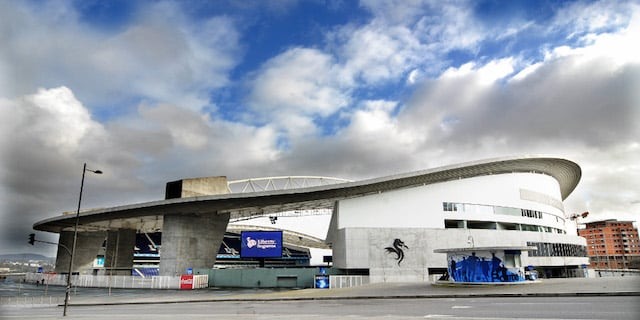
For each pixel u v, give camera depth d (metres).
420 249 47.12
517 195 57.00
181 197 53.44
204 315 19.12
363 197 50.12
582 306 16.44
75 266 75.00
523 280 28.16
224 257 110.00
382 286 34.19
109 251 73.62
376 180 48.03
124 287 50.78
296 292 34.91
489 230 50.44
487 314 15.38
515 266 28.08
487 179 55.12
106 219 63.28
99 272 69.50
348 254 45.94
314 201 53.16
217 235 57.38
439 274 45.84
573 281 29.55
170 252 52.56
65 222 67.31
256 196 49.25
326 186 48.38
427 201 50.91
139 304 29.91
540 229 58.44
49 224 69.44
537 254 54.66
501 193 55.44
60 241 76.25
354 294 28.03
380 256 46.16
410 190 51.00
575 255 62.56
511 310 16.28
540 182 62.06
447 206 51.50
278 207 57.78
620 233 164.62
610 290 21.09
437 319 14.48
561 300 19.05
